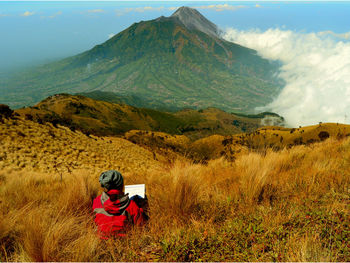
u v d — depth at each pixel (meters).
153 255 2.46
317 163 5.82
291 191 4.06
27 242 2.37
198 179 4.27
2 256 2.41
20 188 6.02
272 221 2.82
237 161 7.86
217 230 2.89
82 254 2.33
